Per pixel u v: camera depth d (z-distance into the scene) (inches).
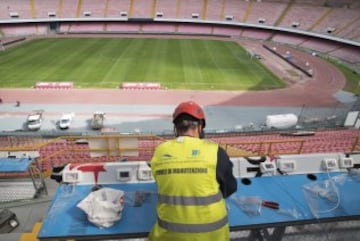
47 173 418.0
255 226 187.3
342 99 1562.5
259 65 2110.0
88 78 1752.0
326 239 237.5
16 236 209.5
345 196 212.8
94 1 3486.7
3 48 2396.7
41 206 324.5
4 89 1565.0
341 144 692.1
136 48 2518.5
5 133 987.3
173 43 2790.4
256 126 1240.8
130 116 1333.7
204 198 132.0
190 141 142.7
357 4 3147.1
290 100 1537.9
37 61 2066.9
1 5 3255.4
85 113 1346.0
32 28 3245.6
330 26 2947.8
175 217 132.3
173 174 134.8
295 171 239.1
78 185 222.4
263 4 3474.4
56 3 3408.0
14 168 349.7
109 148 378.6
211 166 136.0
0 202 337.7
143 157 458.9
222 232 135.1
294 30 3083.2
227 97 1550.2
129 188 218.7
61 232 178.9
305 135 897.5
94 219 181.6
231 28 3393.2
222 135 1002.7
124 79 1747.0
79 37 2997.0
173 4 3518.7
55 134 1010.7
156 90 1608.0
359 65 2274.9
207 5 3513.8
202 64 2089.1
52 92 1546.5
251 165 237.0
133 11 3432.6
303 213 196.1
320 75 1948.8
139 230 181.3
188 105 150.6
